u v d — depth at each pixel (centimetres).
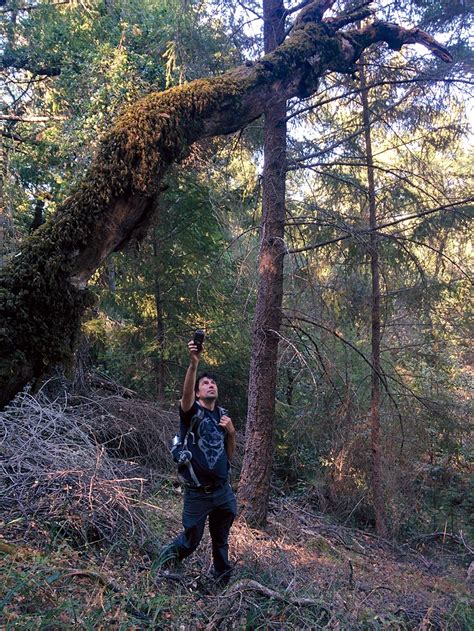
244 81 309
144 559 425
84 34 1057
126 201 258
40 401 673
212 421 407
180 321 948
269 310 678
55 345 237
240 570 438
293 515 761
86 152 903
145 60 992
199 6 735
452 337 861
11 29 1068
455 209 714
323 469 945
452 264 760
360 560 636
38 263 235
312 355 696
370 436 868
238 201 762
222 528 412
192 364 383
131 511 462
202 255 909
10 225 871
